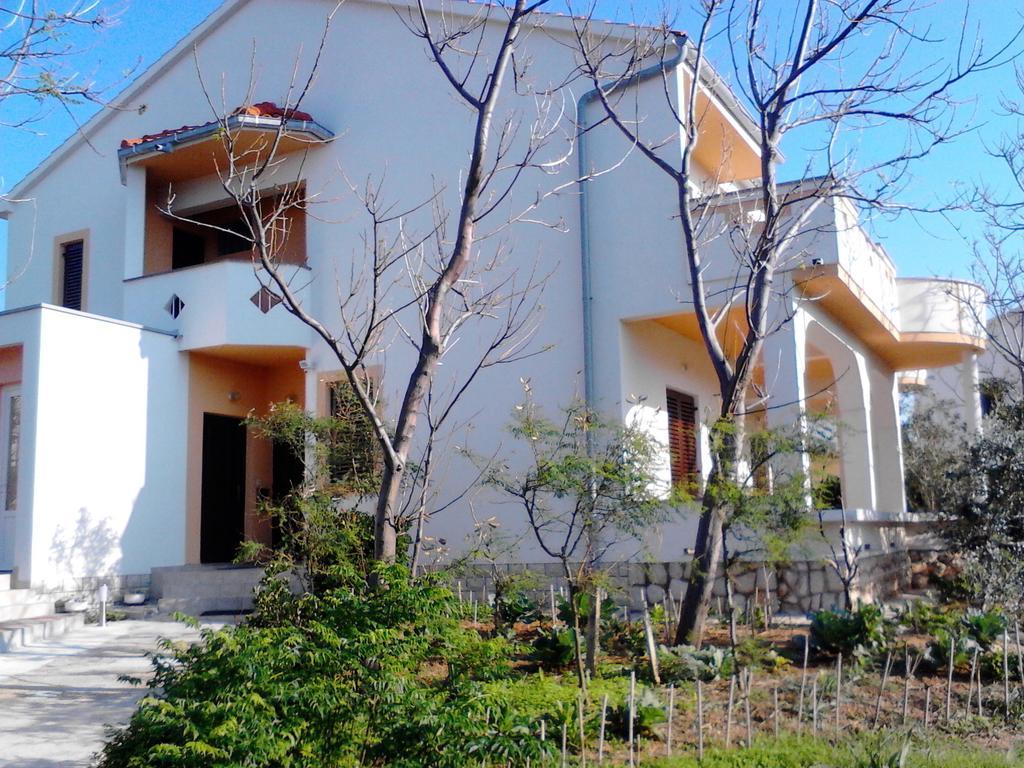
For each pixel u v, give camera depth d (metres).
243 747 4.50
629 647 9.09
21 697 8.23
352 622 5.58
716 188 12.04
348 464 10.96
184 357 15.15
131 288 15.60
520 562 12.55
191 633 11.32
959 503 12.26
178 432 14.91
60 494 12.90
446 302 11.95
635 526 9.33
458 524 13.00
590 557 9.62
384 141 14.70
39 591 12.46
